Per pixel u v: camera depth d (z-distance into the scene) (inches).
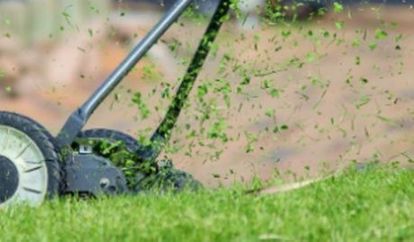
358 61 474.0
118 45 474.0
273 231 300.0
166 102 487.8
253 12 420.2
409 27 501.4
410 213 316.5
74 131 405.4
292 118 493.0
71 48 494.0
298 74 439.8
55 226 333.7
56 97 538.9
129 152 421.7
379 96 517.3
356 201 337.1
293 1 422.0
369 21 433.1
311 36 422.6
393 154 470.0
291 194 356.8
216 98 426.9
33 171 401.4
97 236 311.9
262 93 453.4
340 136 505.4
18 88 511.8
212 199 360.2
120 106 503.8
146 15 489.1
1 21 472.1
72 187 407.2
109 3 463.8
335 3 422.3
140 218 329.1
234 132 461.7
